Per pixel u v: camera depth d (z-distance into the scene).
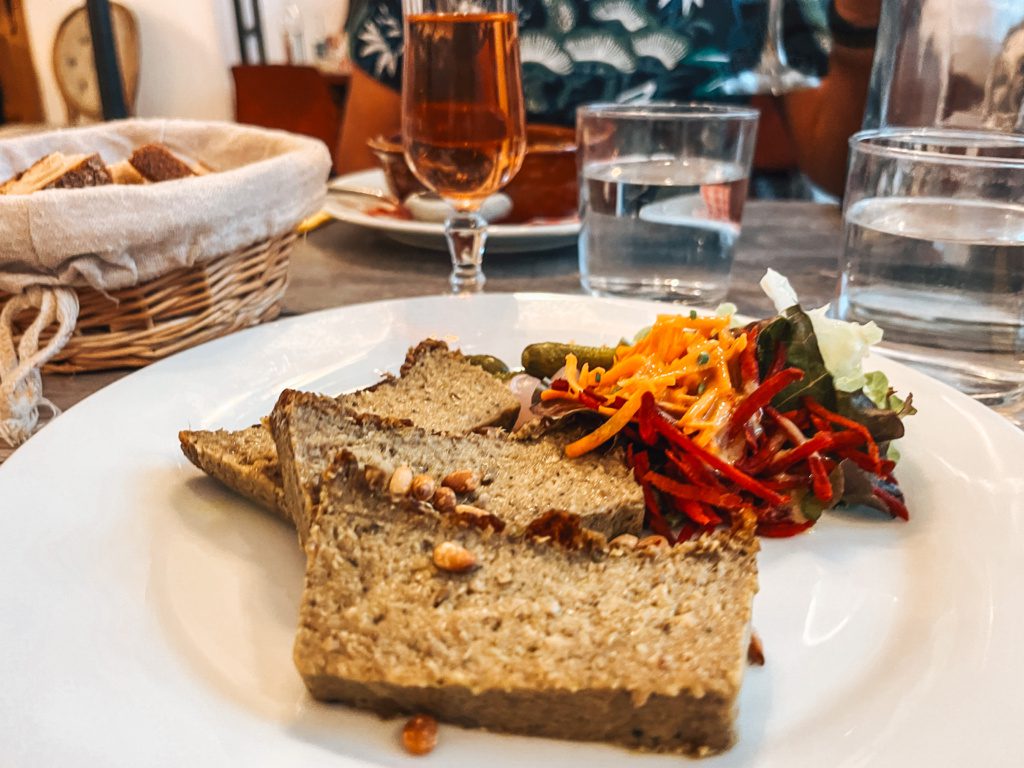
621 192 0.36
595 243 0.38
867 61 0.64
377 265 0.43
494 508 0.21
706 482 0.23
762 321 0.27
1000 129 0.35
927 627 0.18
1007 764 0.14
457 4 0.30
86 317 0.29
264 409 0.27
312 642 0.16
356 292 0.39
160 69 1.15
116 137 0.38
